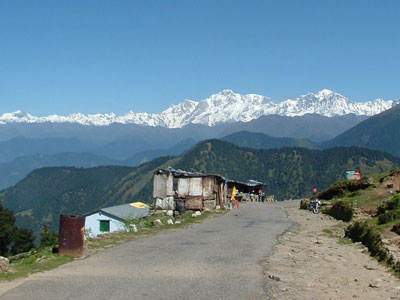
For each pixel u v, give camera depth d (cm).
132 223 2533
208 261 1323
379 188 3403
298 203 5781
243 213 3638
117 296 913
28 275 1108
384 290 1029
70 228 1365
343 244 1802
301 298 934
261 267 1240
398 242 1469
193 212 3722
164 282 1042
